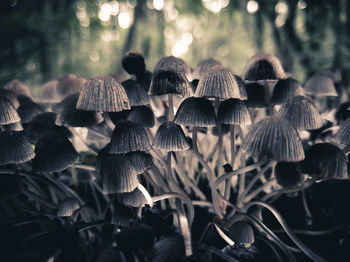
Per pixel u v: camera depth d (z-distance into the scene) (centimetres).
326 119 25
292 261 16
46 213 19
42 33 62
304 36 53
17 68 61
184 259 16
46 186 24
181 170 20
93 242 19
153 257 17
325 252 18
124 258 16
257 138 14
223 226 19
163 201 20
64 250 15
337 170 15
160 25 94
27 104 21
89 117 17
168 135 16
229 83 16
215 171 27
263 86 20
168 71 17
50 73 66
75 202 18
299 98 17
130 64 20
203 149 26
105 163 15
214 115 16
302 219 21
